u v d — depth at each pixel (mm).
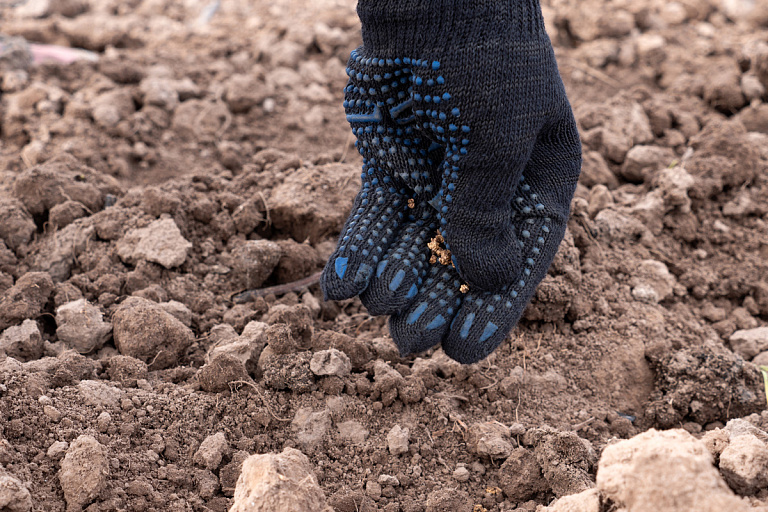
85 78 1664
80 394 1035
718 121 1489
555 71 947
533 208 979
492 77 921
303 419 1049
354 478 1031
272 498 943
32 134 1459
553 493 1023
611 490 927
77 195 1205
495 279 957
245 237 1210
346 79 1803
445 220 949
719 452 964
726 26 2162
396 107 948
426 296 973
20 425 1006
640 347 1128
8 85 1603
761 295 1191
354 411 1063
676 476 906
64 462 989
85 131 1466
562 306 1130
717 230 1256
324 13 2070
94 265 1158
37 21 2107
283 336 1081
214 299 1157
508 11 922
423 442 1053
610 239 1205
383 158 966
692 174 1308
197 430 1040
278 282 1181
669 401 1096
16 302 1101
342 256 969
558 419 1077
